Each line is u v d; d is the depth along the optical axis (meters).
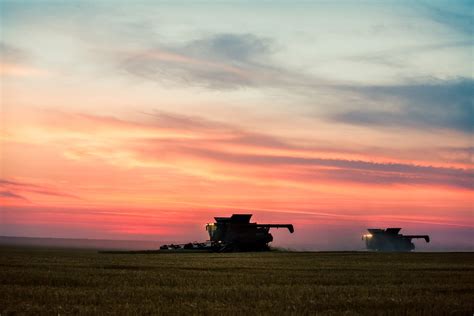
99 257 82.00
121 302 32.16
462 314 29.58
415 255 97.44
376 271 56.16
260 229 124.81
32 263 62.19
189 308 30.23
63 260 70.25
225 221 124.00
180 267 59.84
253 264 67.00
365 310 30.48
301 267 61.66
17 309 29.64
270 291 37.44
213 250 118.81
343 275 50.72
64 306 30.55
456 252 117.38
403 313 29.58
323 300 33.59
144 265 62.25
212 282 43.09
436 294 37.00
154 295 35.00
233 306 31.19
